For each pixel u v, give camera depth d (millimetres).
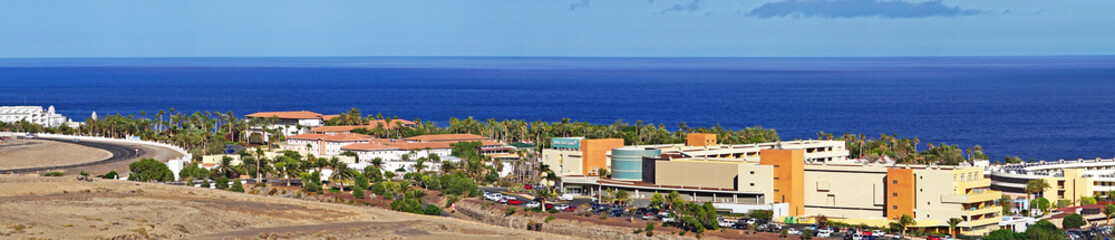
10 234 198500
